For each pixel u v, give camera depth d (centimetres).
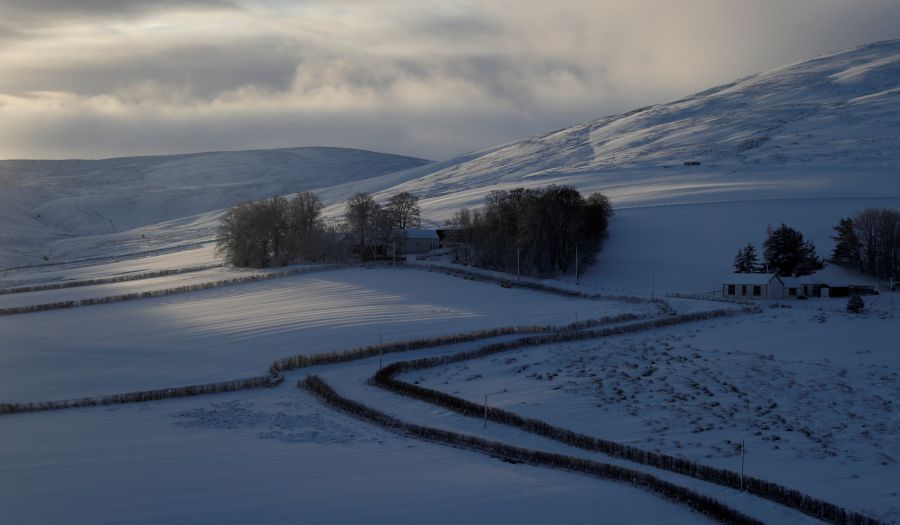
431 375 7262
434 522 3988
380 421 5903
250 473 4669
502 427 5781
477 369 7406
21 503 4119
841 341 8044
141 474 4609
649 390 6631
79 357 7931
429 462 4950
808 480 4694
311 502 4206
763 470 4859
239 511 4059
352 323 9144
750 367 7162
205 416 6072
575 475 4709
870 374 6856
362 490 4397
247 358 7825
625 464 4984
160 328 9288
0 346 8400
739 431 5594
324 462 4925
